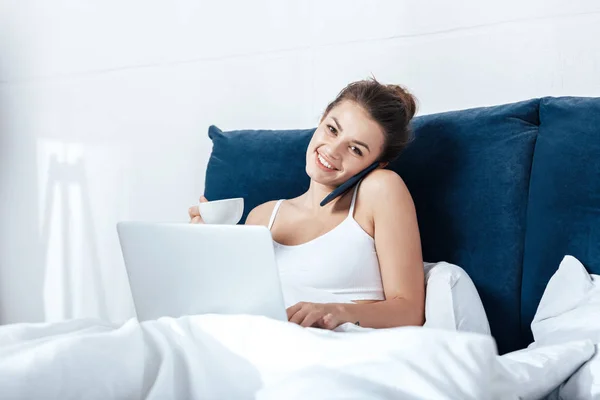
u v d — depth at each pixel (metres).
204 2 2.57
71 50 2.82
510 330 1.71
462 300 1.59
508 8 2.06
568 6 1.97
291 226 1.81
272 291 1.24
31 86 2.91
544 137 1.75
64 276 2.86
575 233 1.65
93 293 2.80
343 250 1.67
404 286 1.61
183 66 2.62
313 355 0.98
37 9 2.89
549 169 1.71
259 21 2.47
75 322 1.16
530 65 2.03
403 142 1.75
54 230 2.87
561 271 1.60
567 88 1.99
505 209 1.75
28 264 2.93
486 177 1.78
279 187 2.05
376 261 1.69
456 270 1.65
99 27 2.77
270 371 1.00
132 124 2.72
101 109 2.78
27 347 0.93
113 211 2.76
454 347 0.96
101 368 0.93
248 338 1.05
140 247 1.38
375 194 1.68
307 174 1.95
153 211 2.69
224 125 2.55
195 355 1.02
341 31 2.33
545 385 1.13
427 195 1.84
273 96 2.46
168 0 2.63
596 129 1.67
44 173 2.89
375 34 2.27
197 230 1.29
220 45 2.55
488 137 1.80
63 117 2.85
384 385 0.91
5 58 2.95
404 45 2.22
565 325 1.45
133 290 1.43
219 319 1.09
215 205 1.60
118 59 2.74
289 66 2.43
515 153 1.77
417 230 1.67
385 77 2.26
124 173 2.74
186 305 1.35
